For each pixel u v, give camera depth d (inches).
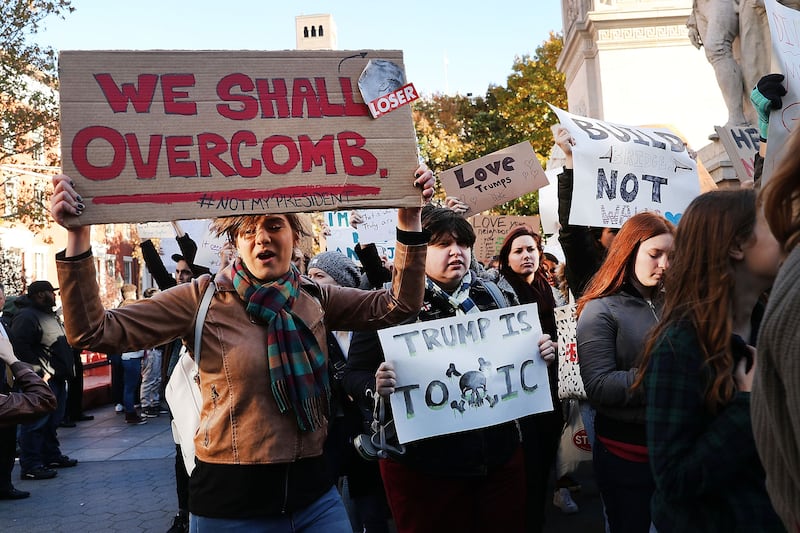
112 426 416.8
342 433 150.7
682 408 70.7
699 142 508.1
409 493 113.6
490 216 318.0
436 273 122.8
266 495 88.4
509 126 1269.7
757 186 135.5
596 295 114.0
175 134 89.9
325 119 95.2
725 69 293.4
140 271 1626.5
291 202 92.3
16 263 979.9
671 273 76.7
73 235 84.5
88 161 86.4
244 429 88.4
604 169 157.2
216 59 93.1
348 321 102.3
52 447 303.9
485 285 131.4
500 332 120.0
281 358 89.3
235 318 91.7
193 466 101.3
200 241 215.2
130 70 89.8
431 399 113.5
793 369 45.3
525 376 119.3
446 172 217.2
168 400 105.1
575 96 572.7
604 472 106.6
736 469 67.5
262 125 93.0
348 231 289.1
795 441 47.3
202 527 89.7
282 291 93.0
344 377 124.6
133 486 269.6
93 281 84.8
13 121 829.8
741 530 67.7
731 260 73.9
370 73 96.1
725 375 68.9
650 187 161.5
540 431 152.4
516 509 116.0
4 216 912.9
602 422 107.7
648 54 510.0
